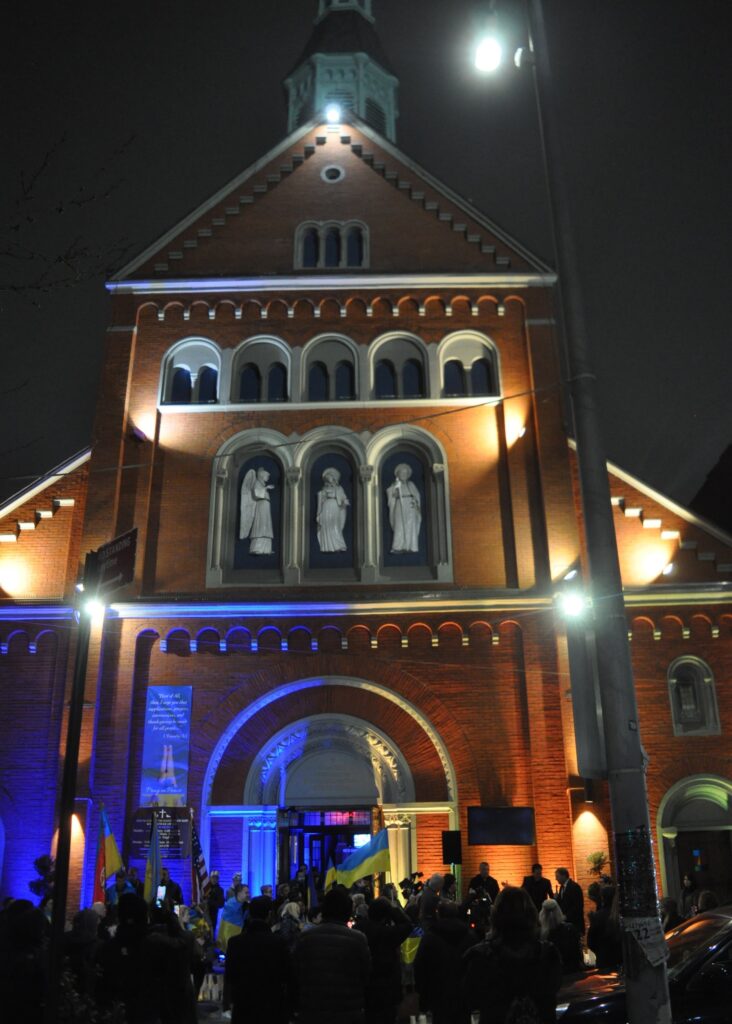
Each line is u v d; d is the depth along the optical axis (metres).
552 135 12.11
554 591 23.44
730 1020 10.23
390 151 28.92
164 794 22.17
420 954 9.53
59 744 22.42
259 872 21.89
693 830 22.30
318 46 36.88
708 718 22.94
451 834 21.31
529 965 6.90
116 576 10.18
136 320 26.69
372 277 26.92
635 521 24.72
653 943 8.38
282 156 28.94
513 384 26.02
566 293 11.04
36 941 9.04
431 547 24.67
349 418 25.64
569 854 21.52
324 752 23.47
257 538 24.64
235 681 23.14
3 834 21.86
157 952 9.21
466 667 23.23
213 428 25.62
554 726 22.50
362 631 23.59
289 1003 8.96
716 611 23.66
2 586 24.17
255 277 26.95
